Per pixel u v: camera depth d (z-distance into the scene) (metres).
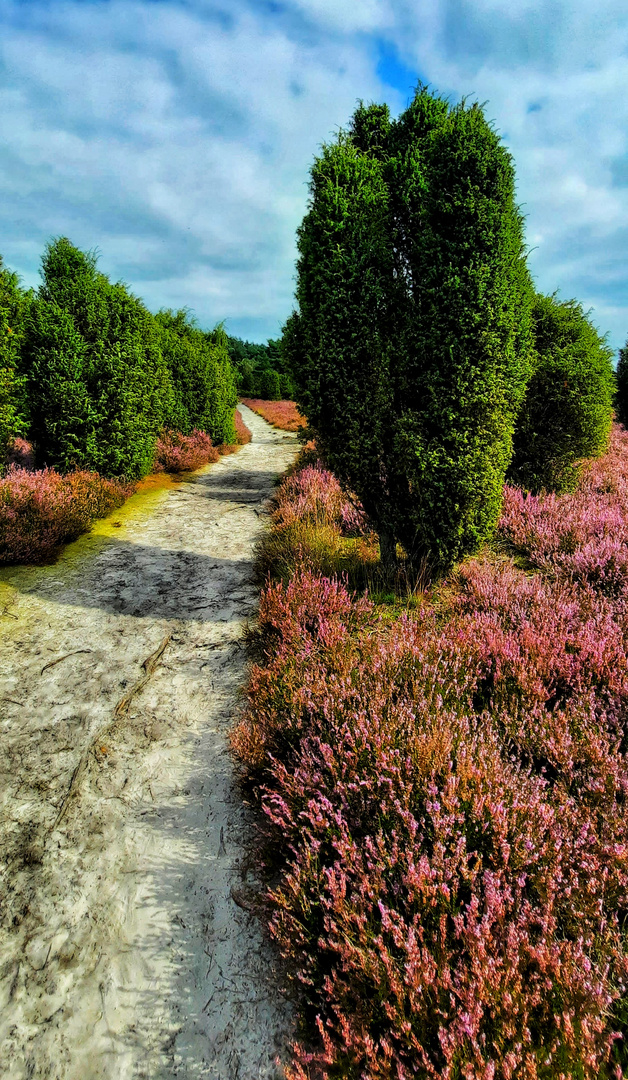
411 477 4.84
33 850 2.83
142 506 10.18
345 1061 1.75
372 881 2.17
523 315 4.91
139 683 4.34
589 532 6.02
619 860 2.16
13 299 8.58
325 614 4.58
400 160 5.04
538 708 3.14
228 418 19.12
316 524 7.14
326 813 2.54
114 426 10.35
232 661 4.70
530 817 2.30
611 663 3.51
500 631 3.90
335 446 5.29
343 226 4.68
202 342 18.16
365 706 3.16
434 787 2.36
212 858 2.79
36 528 6.87
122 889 2.62
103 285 10.40
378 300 4.80
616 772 2.58
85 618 5.46
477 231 4.33
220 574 6.75
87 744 3.64
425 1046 1.69
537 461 8.09
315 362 5.08
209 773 3.38
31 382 9.51
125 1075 1.92
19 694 4.17
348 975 1.94
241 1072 1.92
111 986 2.21
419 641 3.82
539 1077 1.60
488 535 4.93
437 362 4.59
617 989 1.76
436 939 1.87
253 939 2.38
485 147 4.27
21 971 2.26
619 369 17.69
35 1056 1.97
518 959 1.73
